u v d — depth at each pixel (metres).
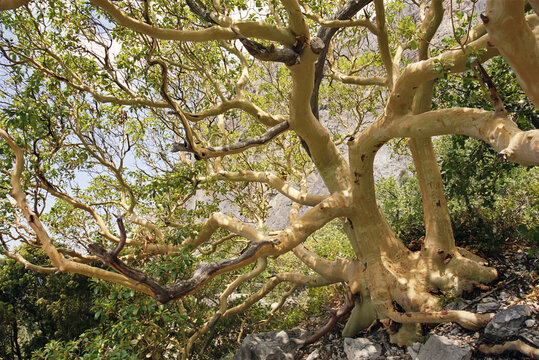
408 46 11.16
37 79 9.11
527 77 4.00
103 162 10.65
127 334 9.24
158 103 9.73
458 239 11.23
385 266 10.04
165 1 9.62
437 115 6.98
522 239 10.69
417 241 11.63
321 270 11.85
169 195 10.89
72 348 8.92
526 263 9.66
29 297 18.70
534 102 4.20
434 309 9.12
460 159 11.30
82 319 16.61
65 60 10.02
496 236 10.72
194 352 13.77
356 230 10.21
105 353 8.81
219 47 11.83
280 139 15.02
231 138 14.44
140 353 11.00
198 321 11.89
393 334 9.30
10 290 18.64
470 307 8.87
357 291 10.28
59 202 12.64
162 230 11.91
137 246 11.35
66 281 16.92
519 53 3.85
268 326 14.80
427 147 9.93
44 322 18.83
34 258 18.66
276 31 7.04
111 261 6.46
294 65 7.55
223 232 15.15
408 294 9.45
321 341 11.13
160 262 8.82
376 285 9.94
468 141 13.66
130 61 10.02
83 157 10.73
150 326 10.37
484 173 11.24
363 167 9.28
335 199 9.64
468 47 5.99
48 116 9.09
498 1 3.66
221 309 13.05
